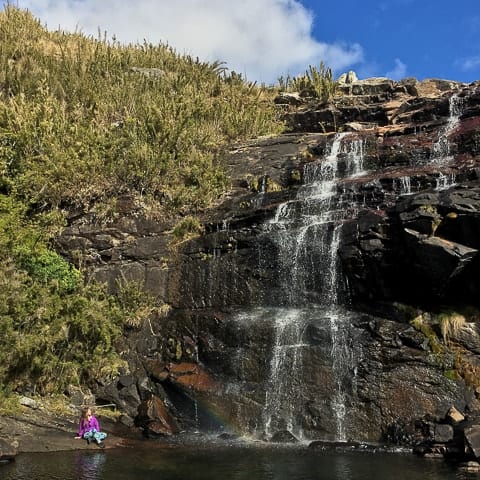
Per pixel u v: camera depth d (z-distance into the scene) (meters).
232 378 13.41
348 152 18.77
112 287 16.55
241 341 13.64
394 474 8.76
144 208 17.73
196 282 15.97
